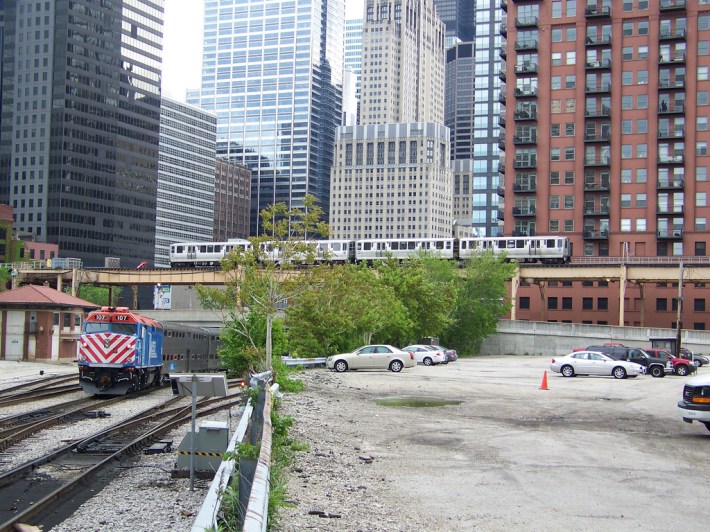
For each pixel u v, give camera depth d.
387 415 24.22
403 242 98.56
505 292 90.00
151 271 96.06
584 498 12.76
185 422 23.19
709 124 110.50
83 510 12.21
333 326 53.75
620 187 112.88
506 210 117.00
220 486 9.52
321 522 10.91
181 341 45.44
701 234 109.12
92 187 183.50
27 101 181.00
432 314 76.50
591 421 23.58
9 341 59.22
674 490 13.48
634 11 114.00
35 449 18.06
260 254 41.34
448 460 16.22
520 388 36.78
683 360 53.41
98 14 185.00
